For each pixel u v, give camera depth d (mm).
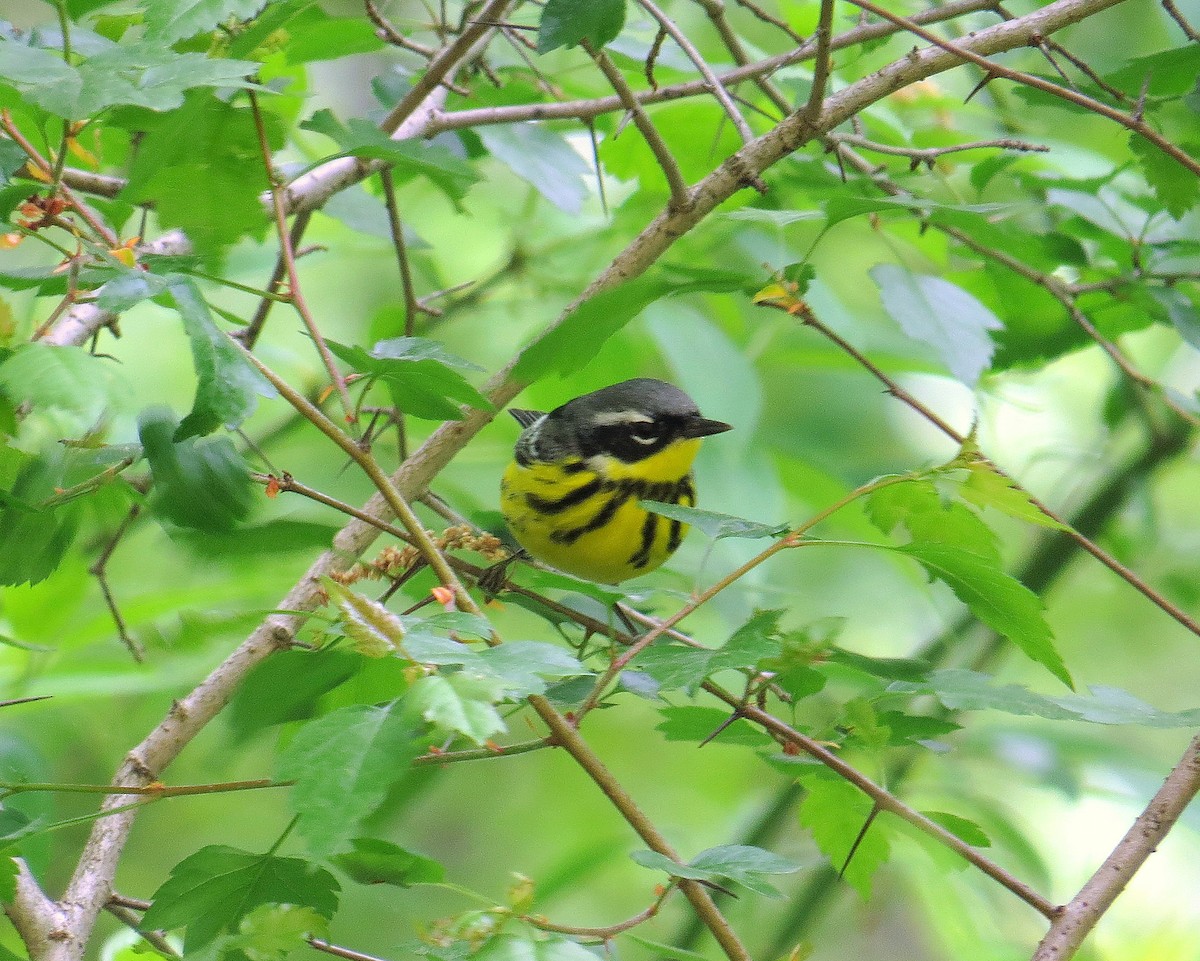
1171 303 9445
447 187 8125
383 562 7449
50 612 9914
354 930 13836
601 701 6371
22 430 6609
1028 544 14898
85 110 5004
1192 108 8281
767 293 7035
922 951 15797
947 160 10898
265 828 16812
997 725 11664
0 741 9836
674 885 5453
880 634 17125
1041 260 10289
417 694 4422
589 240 13180
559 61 12680
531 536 12000
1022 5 12148
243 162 6676
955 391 16938
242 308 17250
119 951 7043
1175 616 7254
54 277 5660
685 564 12938
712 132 11312
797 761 6402
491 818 17969
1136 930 10258
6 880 5645
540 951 4914
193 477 5984
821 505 13820
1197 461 13211
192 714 7062
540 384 13398
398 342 6219
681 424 11688
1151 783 11352
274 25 6379
